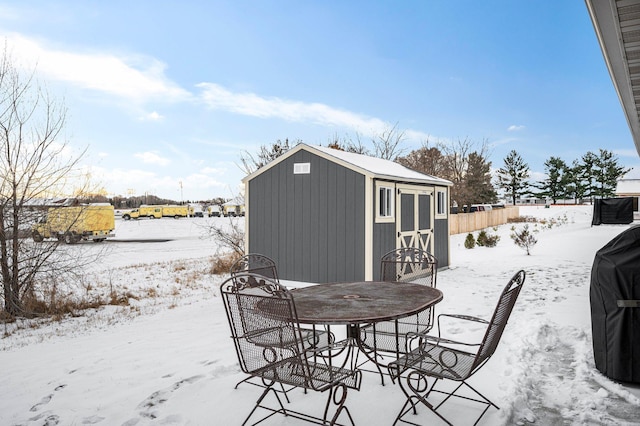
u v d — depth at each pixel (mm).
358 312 3111
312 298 3682
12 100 7242
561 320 5633
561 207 49312
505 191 60781
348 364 4168
